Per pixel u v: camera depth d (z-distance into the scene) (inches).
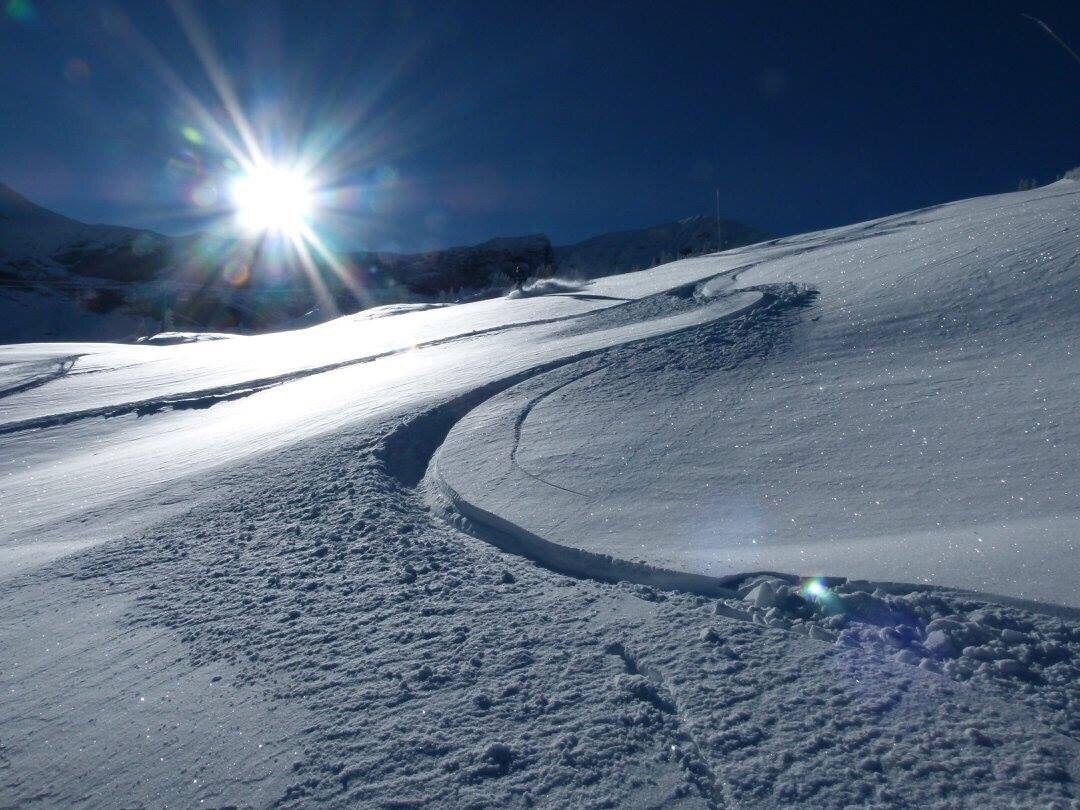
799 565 143.7
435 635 141.5
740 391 270.2
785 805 87.6
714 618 133.0
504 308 845.2
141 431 526.9
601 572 161.5
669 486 197.3
